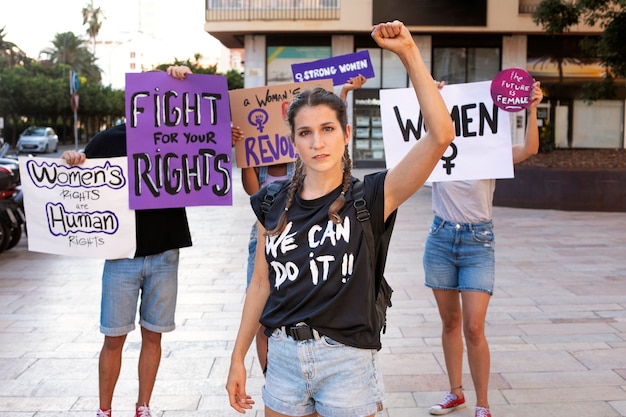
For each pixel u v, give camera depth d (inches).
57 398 164.2
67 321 231.6
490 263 148.2
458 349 157.2
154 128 143.9
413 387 170.4
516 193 539.2
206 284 285.3
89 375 179.9
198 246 378.6
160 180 142.9
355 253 88.3
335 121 89.4
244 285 283.3
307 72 190.2
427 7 893.8
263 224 96.3
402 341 205.9
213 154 146.6
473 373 147.0
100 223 140.5
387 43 85.0
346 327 87.6
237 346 98.3
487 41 946.7
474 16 894.4
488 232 147.9
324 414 89.4
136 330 219.6
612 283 280.4
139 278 140.6
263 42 948.0
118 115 2716.5
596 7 547.2
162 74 144.9
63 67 2463.1
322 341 87.8
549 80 952.3
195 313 239.6
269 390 92.8
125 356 195.0
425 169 88.7
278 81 958.4
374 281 92.4
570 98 953.5
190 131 145.6
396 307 244.5
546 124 840.3
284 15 901.2
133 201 140.3
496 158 147.9
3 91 1929.1
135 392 168.9
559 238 392.2
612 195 506.3
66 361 190.5
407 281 285.6
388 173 91.4
